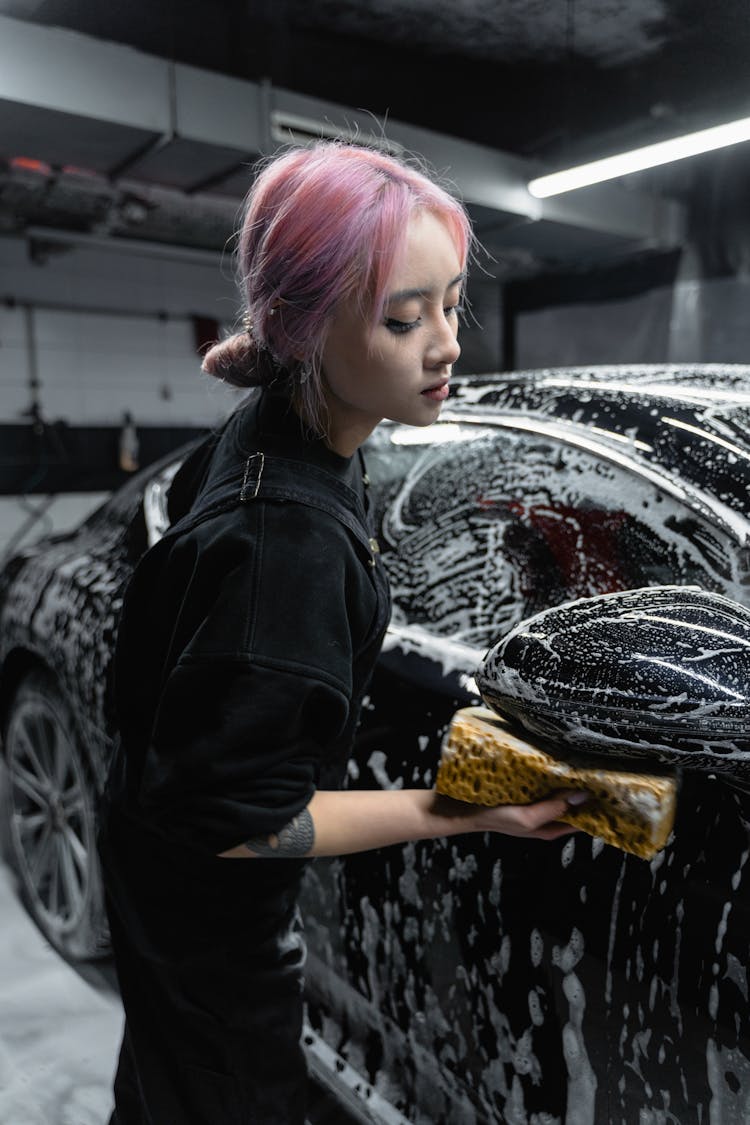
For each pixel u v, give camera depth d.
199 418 5.69
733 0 2.69
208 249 4.62
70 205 3.87
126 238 4.43
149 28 3.10
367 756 1.10
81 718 1.53
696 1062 0.74
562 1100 0.88
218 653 0.62
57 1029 1.54
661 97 3.03
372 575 0.70
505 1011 0.93
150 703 0.77
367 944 1.12
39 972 1.71
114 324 5.34
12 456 5.09
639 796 0.60
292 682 0.61
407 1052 1.09
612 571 0.96
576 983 0.84
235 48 3.29
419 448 1.27
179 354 5.59
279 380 0.68
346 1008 1.19
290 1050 0.85
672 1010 0.75
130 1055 0.90
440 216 0.59
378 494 1.30
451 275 0.60
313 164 0.59
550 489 1.05
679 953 0.75
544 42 3.32
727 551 0.85
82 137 3.21
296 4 3.24
